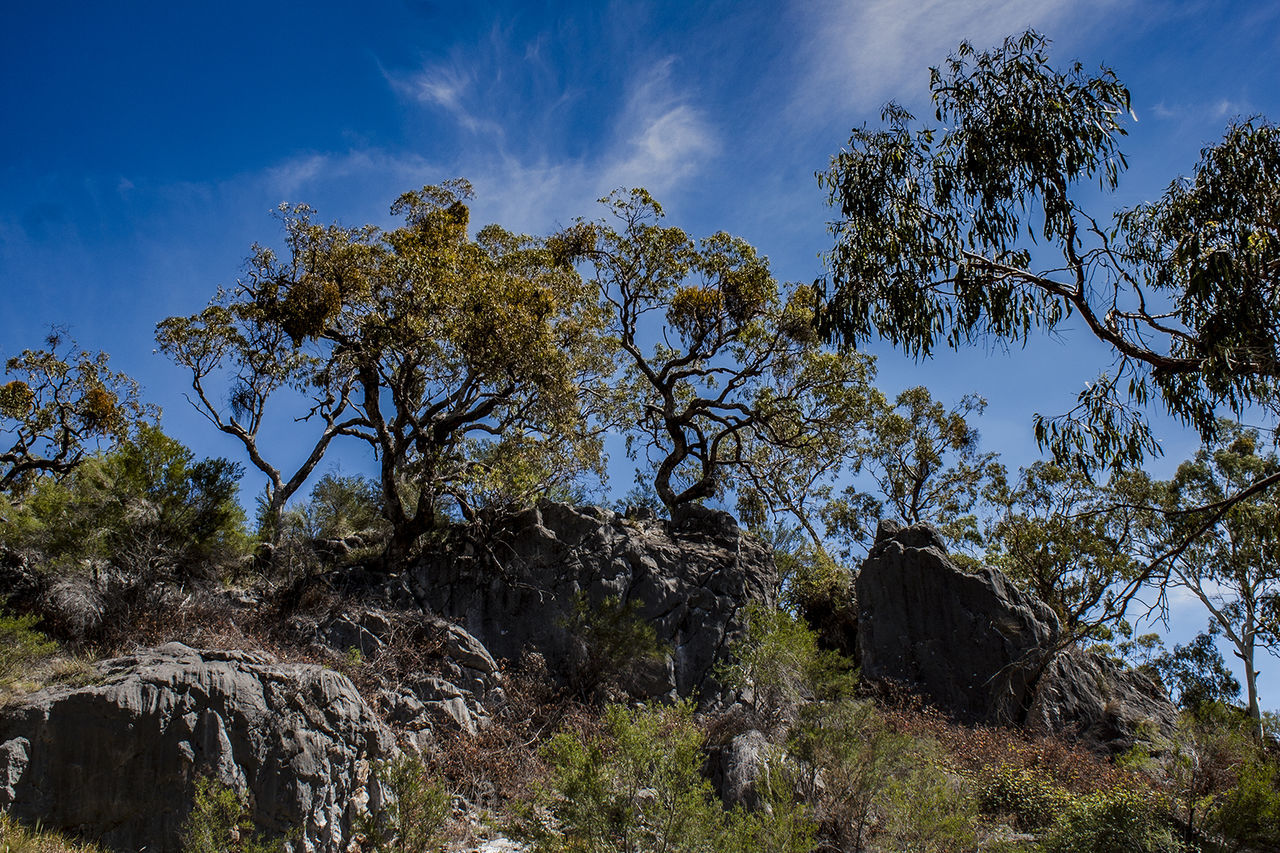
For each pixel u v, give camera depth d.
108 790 9.05
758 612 15.22
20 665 10.09
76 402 24.06
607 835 8.06
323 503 19.89
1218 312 12.12
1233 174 12.91
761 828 8.62
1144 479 28.08
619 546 17.31
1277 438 12.65
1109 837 10.90
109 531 13.73
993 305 13.38
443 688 13.39
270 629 13.98
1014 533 30.08
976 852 10.59
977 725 17.14
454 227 21.88
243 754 9.62
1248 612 28.45
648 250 24.59
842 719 11.41
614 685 15.08
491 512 17.59
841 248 13.73
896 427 29.92
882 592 20.00
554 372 19.83
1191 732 12.72
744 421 25.44
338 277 19.53
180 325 24.72
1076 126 12.77
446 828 10.10
